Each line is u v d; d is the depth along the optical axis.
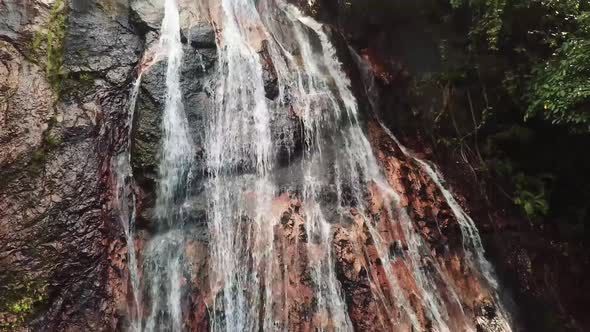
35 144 5.47
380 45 9.17
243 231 5.89
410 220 6.64
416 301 5.84
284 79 7.57
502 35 7.34
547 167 7.70
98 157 5.78
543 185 7.47
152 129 6.22
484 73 7.80
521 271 7.03
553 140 7.50
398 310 5.64
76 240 5.24
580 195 7.59
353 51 9.25
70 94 6.10
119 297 5.28
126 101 6.44
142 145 6.11
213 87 6.91
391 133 8.22
